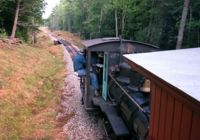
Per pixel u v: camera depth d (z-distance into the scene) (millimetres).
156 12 34188
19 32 36844
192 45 29594
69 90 17188
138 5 43156
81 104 14227
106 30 56562
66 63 27984
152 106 4734
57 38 70875
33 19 38562
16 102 13172
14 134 10328
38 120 12141
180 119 3559
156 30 34094
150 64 4547
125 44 11062
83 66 13398
